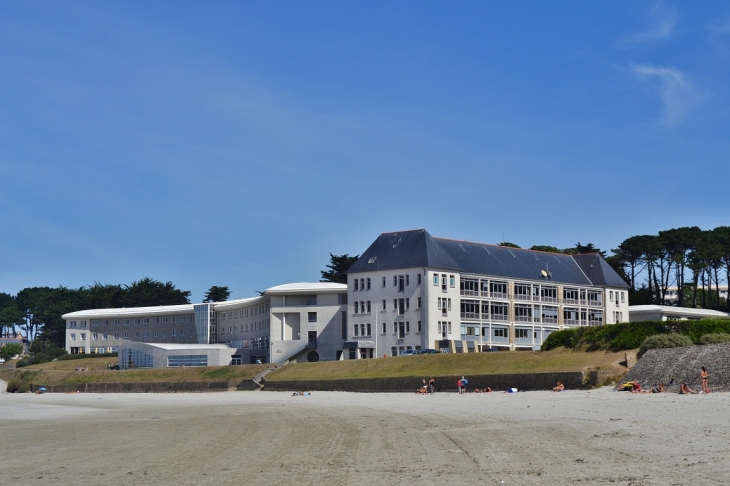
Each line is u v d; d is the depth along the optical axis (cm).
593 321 15200
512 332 13938
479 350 13175
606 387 7388
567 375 7900
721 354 6322
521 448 3184
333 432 4200
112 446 3916
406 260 13250
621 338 8600
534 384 8206
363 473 2731
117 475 2920
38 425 5531
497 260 14250
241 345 16288
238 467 3000
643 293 18700
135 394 12606
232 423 5144
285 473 2802
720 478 2350
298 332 14875
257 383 12125
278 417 5534
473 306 13500
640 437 3334
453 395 8219
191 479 2761
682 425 3706
